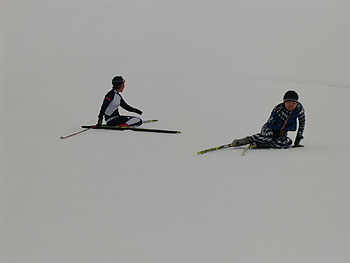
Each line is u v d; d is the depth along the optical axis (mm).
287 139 19250
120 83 23781
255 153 18453
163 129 23719
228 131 23062
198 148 19578
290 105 18391
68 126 24547
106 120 24250
